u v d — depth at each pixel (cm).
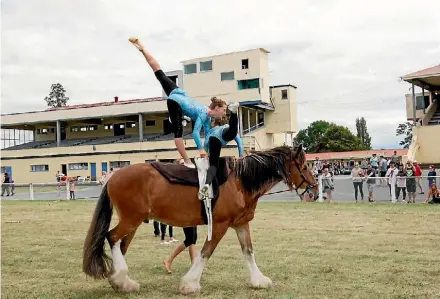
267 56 4647
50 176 5194
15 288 634
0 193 2855
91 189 3294
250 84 4559
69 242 1043
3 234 1180
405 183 1766
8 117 5556
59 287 641
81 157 5038
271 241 980
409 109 4169
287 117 4862
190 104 610
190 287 588
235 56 4575
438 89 4050
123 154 4831
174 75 4878
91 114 5131
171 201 591
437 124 3553
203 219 596
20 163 5347
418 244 920
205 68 4728
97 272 597
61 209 1922
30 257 861
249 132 4578
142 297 582
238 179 598
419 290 588
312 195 663
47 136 5931
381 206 1666
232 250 883
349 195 2056
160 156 4659
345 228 1160
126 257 843
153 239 1060
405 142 9600
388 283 624
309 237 1030
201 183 579
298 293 582
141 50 651
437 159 3281
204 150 606
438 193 1714
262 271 703
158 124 5216
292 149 641
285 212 1570
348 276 666
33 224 1402
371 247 895
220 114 609
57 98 9525
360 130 11819
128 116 5147
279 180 623
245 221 616
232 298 568
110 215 615
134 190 595
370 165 2733
